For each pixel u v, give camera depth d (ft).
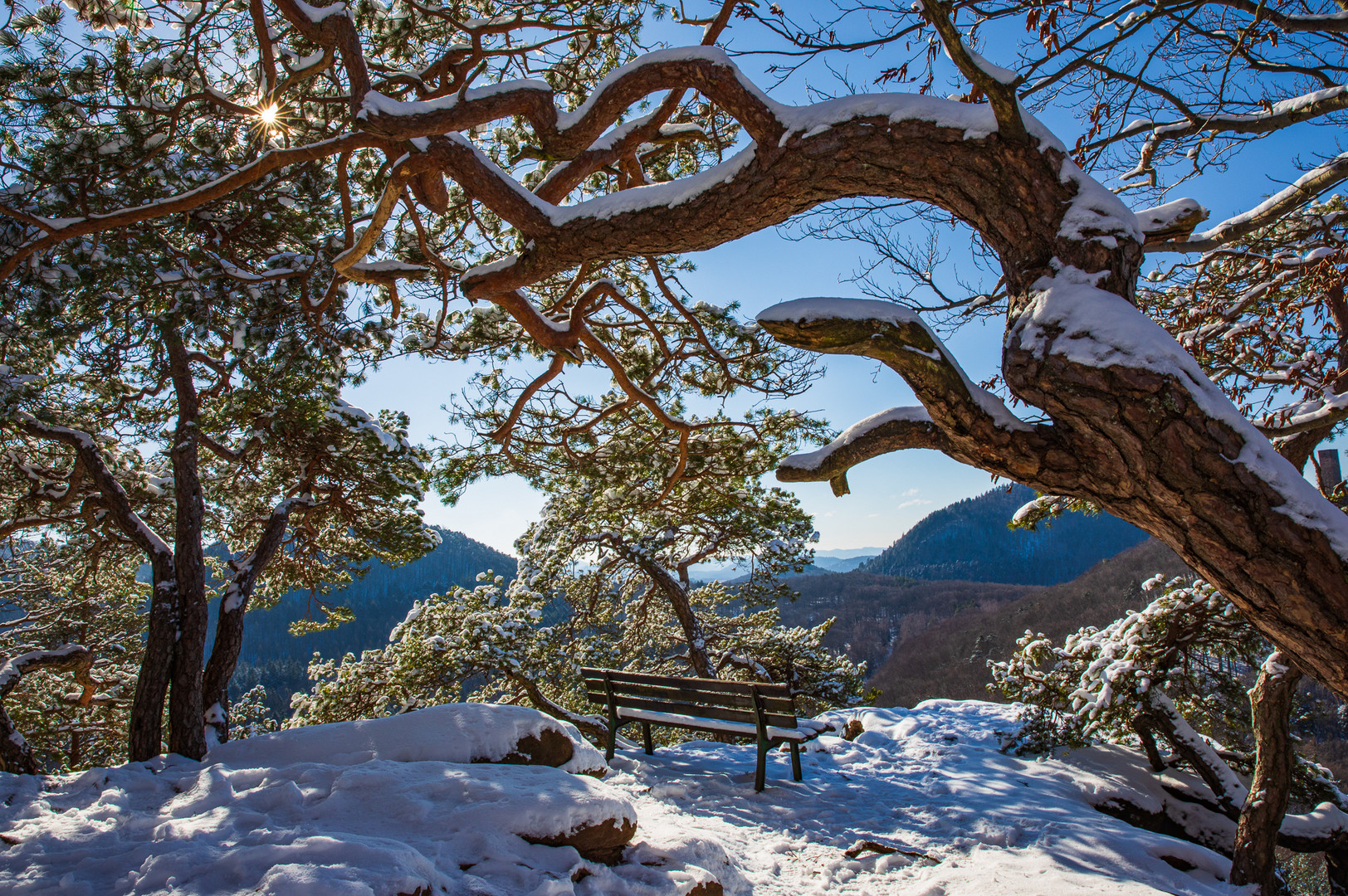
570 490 36.96
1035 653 27.61
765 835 17.22
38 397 25.93
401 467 31.53
